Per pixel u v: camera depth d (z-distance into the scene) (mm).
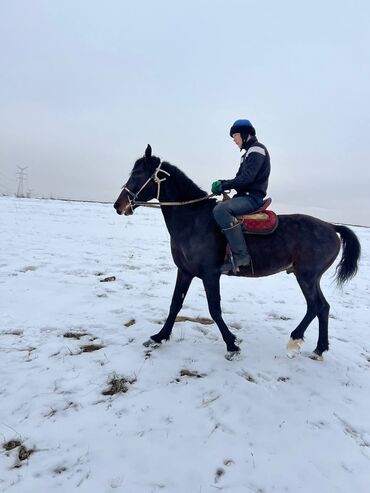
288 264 4633
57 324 5145
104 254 10031
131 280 7621
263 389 3941
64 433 3117
